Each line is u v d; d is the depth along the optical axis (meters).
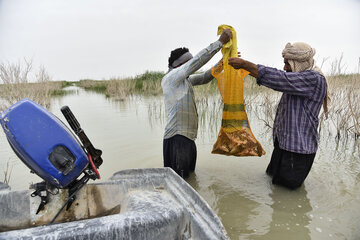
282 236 2.23
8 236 1.55
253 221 2.46
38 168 1.86
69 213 2.15
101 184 2.29
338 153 4.28
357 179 3.30
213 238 1.56
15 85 8.70
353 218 2.47
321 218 2.49
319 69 2.81
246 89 8.94
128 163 3.96
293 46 2.78
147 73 17.81
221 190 3.08
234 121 3.18
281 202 2.79
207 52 2.82
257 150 3.18
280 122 3.03
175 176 2.22
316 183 3.21
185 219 1.86
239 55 3.20
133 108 9.30
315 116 2.81
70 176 1.95
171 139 3.12
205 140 5.09
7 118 1.76
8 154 4.54
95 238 1.62
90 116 7.91
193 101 3.11
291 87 2.69
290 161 2.95
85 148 2.11
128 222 1.71
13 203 2.13
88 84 28.81
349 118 5.77
